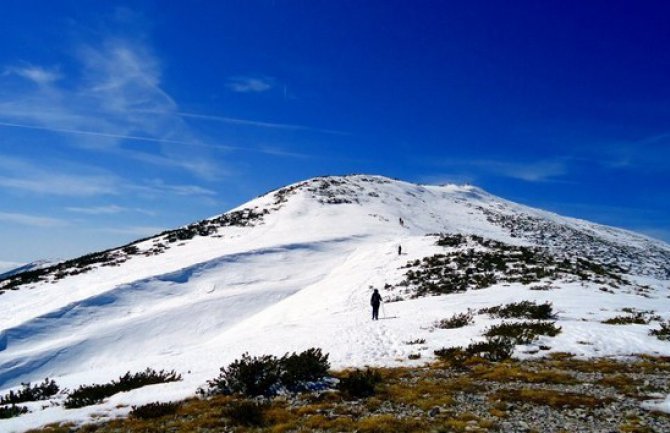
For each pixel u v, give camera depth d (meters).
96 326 35.75
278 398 11.03
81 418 10.08
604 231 139.25
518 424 8.42
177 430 9.04
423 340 18.27
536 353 15.37
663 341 16.50
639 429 7.92
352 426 8.63
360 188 112.00
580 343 16.47
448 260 46.34
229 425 9.12
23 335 33.44
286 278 50.03
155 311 38.72
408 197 117.44
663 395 10.20
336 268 53.62
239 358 17.80
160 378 14.02
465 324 21.47
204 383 13.03
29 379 28.66
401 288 39.84
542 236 102.31
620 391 10.68
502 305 25.86
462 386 11.46
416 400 10.30
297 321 30.22
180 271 48.06
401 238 64.94
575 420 8.61
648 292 35.69
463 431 8.09
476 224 105.12
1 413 11.02
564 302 27.45
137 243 70.19
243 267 51.78
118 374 16.97
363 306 35.88
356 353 16.75
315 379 12.42
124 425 9.52
